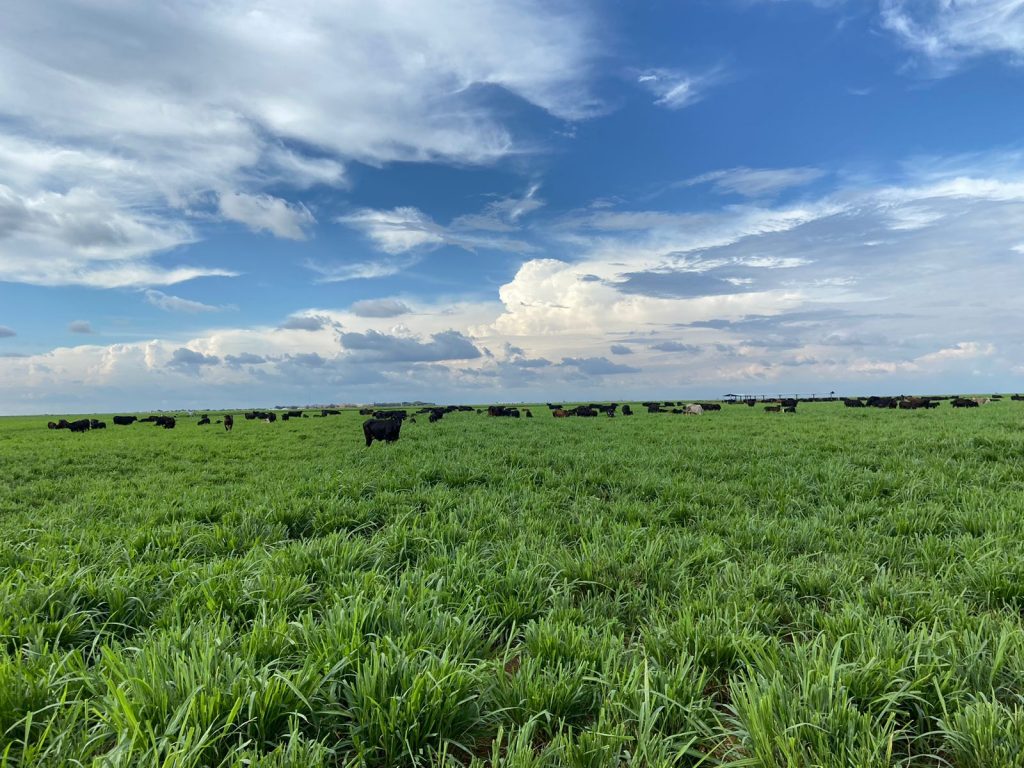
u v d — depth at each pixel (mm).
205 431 32062
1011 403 41219
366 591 4371
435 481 10891
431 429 26875
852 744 2428
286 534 7113
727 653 3494
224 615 4062
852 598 4445
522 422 32250
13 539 6840
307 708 2811
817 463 11391
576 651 3469
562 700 2951
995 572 4641
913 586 4512
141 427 40375
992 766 2367
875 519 7102
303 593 4570
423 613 3768
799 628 4047
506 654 3340
